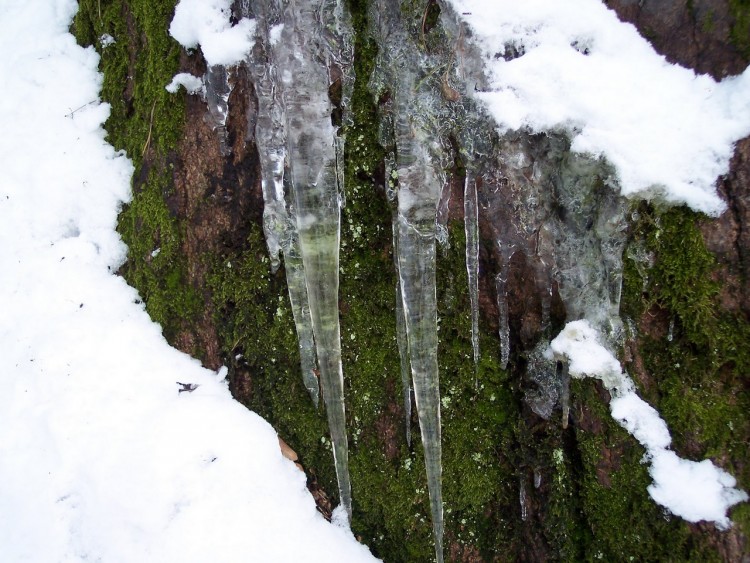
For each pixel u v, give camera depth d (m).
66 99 2.48
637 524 1.67
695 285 1.53
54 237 2.33
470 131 1.67
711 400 1.55
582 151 1.53
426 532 2.08
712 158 1.46
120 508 1.83
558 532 1.86
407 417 1.99
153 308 2.22
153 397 2.04
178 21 1.94
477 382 1.95
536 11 1.56
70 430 1.94
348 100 1.80
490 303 1.88
